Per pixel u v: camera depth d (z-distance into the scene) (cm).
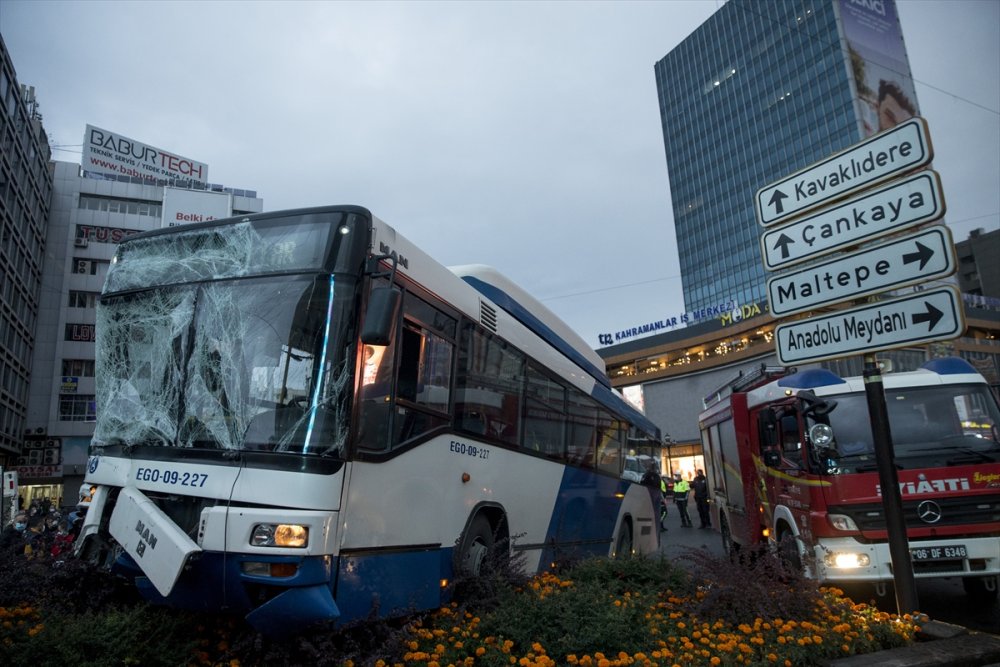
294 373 459
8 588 529
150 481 477
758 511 1012
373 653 458
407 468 524
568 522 847
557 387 859
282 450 442
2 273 4288
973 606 761
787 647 508
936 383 816
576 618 528
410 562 518
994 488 732
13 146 4434
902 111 9038
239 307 495
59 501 5334
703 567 647
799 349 651
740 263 9488
